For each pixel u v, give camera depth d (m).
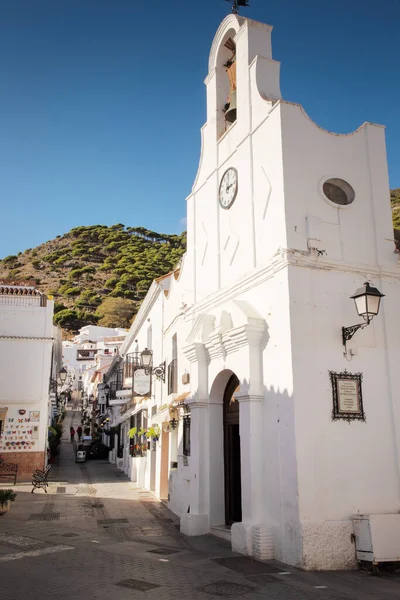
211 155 13.37
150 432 18.20
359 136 11.00
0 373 22.66
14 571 7.70
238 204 11.70
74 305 102.75
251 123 11.46
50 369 24.08
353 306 9.80
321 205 10.12
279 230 9.86
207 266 13.08
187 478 13.30
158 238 148.88
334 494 8.70
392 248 10.52
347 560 8.38
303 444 8.66
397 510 9.08
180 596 6.52
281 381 9.21
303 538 8.21
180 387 15.06
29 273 123.19
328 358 9.30
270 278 10.02
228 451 11.79
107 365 55.59
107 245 137.50
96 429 51.94
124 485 22.16
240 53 12.24
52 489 19.62
